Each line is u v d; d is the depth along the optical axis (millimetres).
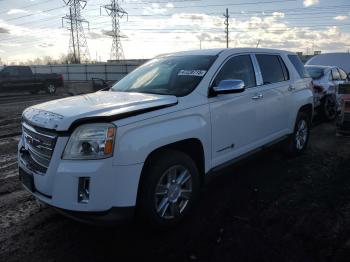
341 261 3248
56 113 3451
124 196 3273
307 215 4172
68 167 3201
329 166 5965
